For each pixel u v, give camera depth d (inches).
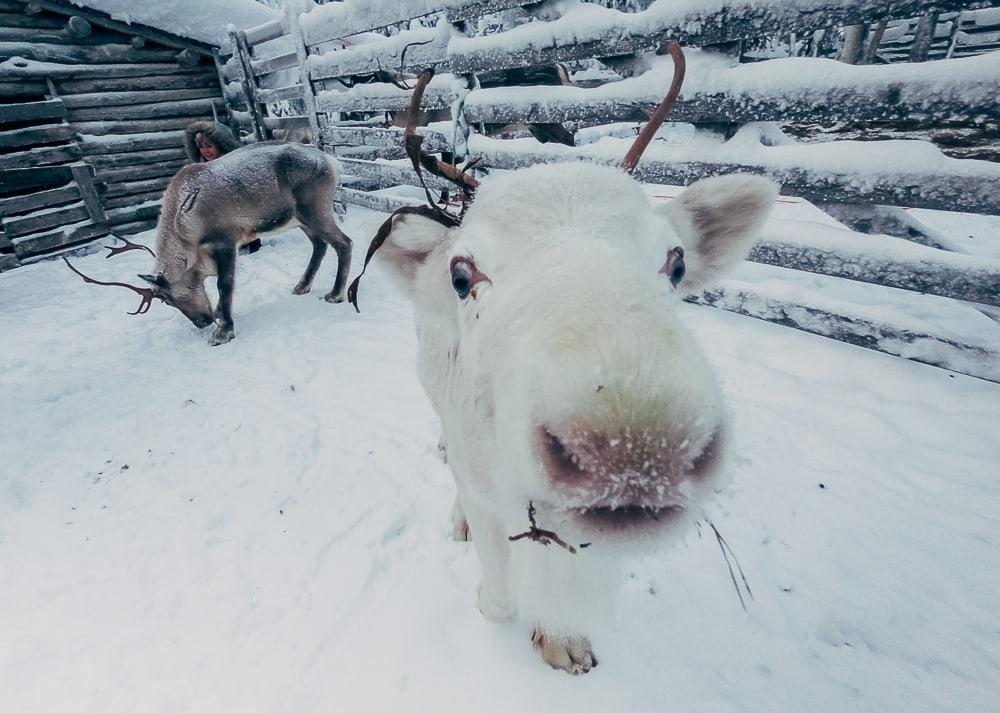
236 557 98.7
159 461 129.3
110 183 371.2
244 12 407.8
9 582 96.7
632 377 29.3
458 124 195.8
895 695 67.2
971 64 101.8
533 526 42.3
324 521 105.4
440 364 70.4
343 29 271.4
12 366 186.4
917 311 146.9
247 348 188.5
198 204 187.2
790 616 77.2
